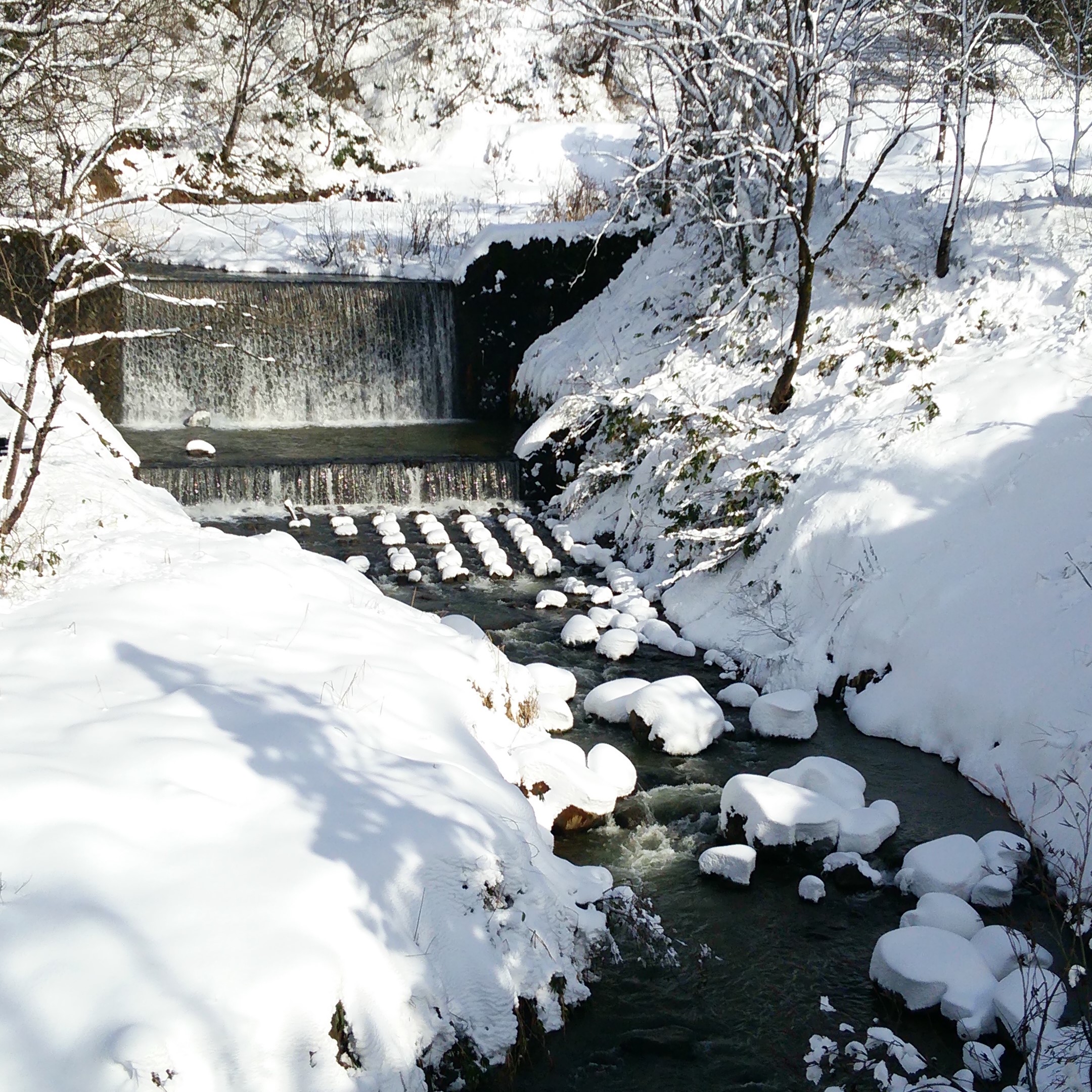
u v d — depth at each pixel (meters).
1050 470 9.73
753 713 9.51
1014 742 8.27
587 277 19.03
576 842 7.59
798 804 7.51
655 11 13.71
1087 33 14.92
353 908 4.83
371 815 5.37
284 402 18.16
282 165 24.30
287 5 24.55
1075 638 8.34
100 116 16.19
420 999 4.90
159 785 5.12
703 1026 5.79
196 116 20.67
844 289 14.12
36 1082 3.68
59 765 5.06
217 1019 4.12
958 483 10.24
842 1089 5.32
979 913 6.76
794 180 14.44
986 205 13.92
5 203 11.18
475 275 18.59
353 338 18.27
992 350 11.53
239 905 4.60
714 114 14.19
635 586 12.82
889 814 7.69
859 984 6.19
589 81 29.47
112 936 4.25
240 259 19.86
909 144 18.25
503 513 15.59
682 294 17.06
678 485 13.41
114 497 9.58
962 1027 5.66
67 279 9.77
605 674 10.59
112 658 6.39
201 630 7.07
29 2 11.16
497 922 5.44
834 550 10.68
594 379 16.70
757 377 14.01
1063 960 6.16
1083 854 6.82
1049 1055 5.23
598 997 5.95
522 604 12.48
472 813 5.69
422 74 28.92
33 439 10.63
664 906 6.90
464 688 7.48
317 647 7.24
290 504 14.99
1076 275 11.94
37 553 7.86
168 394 17.47
